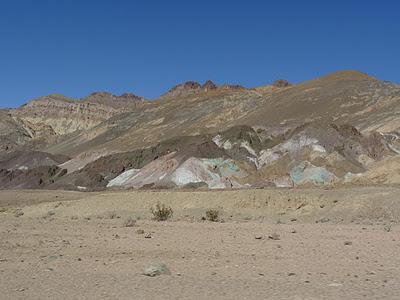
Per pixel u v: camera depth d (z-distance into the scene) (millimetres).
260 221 37438
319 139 108000
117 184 119188
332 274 14602
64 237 25750
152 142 193500
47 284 13734
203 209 46031
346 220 36781
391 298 11359
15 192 87312
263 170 106188
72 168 163000
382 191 41250
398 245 20938
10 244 22797
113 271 15711
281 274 14727
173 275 14781
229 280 13875
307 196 43375
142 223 35125
